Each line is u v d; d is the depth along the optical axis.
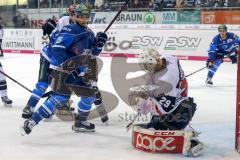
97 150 5.22
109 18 20.80
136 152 5.12
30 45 22.42
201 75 13.52
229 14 18.38
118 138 5.82
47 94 5.70
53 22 7.25
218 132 6.20
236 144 5.24
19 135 5.93
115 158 4.88
